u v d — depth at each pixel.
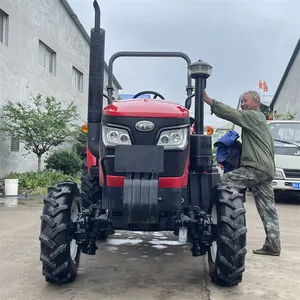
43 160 15.50
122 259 4.68
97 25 4.12
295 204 9.86
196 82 3.91
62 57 18.05
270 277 4.05
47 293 3.53
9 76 12.88
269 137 4.66
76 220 3.67
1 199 9.93
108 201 3.64
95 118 4.07
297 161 9.55
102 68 4.11
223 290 3.66
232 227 3.48
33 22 14.70
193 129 4.32
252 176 4.57
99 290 3.62
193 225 3.72
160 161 3.48
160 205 3.58
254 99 4.74
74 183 3.95
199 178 4.15
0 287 3.67
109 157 3.58
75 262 3.85
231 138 4.89
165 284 3.81
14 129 12.33
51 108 13.68
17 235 5.80
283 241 5.72
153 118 3.60
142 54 4.79
